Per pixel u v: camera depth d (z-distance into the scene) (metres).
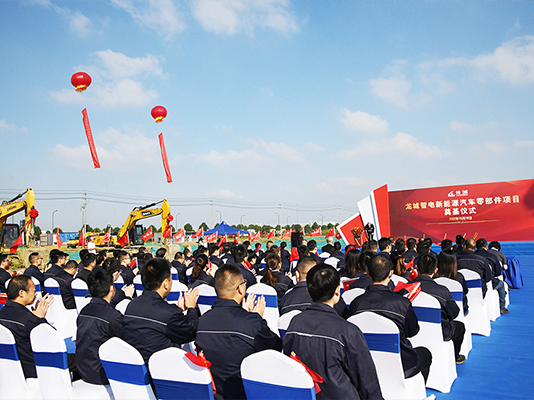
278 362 1.86
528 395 3.48
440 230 13.77
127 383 2.47
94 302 3.28
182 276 7.96
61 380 2.78
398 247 7.32
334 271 2.41
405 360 2.98
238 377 2.46
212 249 8.82
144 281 3.01
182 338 2.89
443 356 3.63
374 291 3.11
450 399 3.47
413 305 3.71
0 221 18.36
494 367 4.16
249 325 2.49
